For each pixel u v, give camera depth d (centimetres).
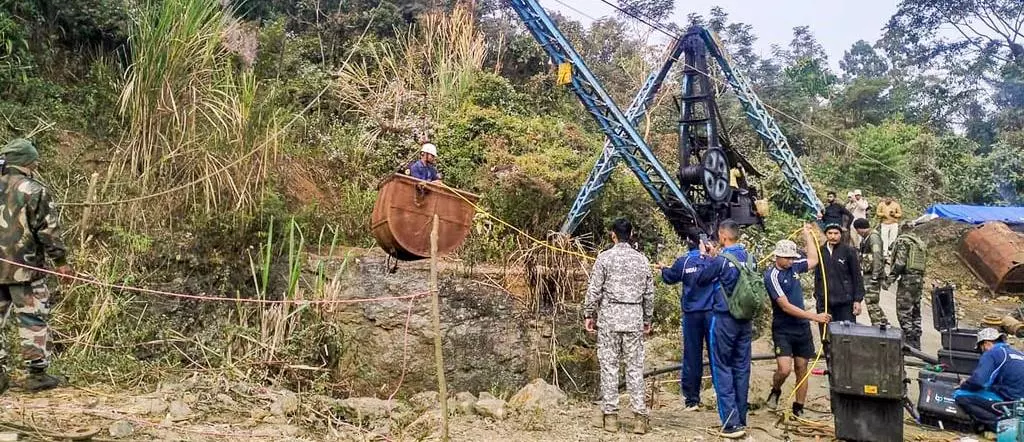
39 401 559
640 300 645
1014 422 590
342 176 1147
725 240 671
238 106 923
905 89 4041
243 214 839
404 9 1747
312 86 1317
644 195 1366
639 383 638
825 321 677
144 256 788
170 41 903
